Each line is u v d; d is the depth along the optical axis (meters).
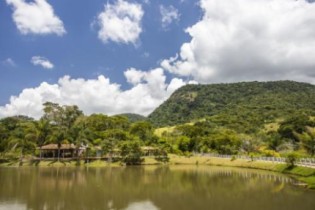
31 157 98.94
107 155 101.31
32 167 88.75
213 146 119.75
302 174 62.25
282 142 115.88
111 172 76.81
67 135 104.50
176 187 53.00
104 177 66.12
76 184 55.38
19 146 99.75
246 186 53.22
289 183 55.69
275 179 61.31
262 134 141.12
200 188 51.81
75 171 78.44
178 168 89.19
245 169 84.69
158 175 70.81
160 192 48.12
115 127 135.38
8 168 85.12
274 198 42.16
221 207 37.53
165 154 108.12
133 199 42.47
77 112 125.75
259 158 89.94
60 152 103.00
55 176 67.00
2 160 96.81
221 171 79.81
